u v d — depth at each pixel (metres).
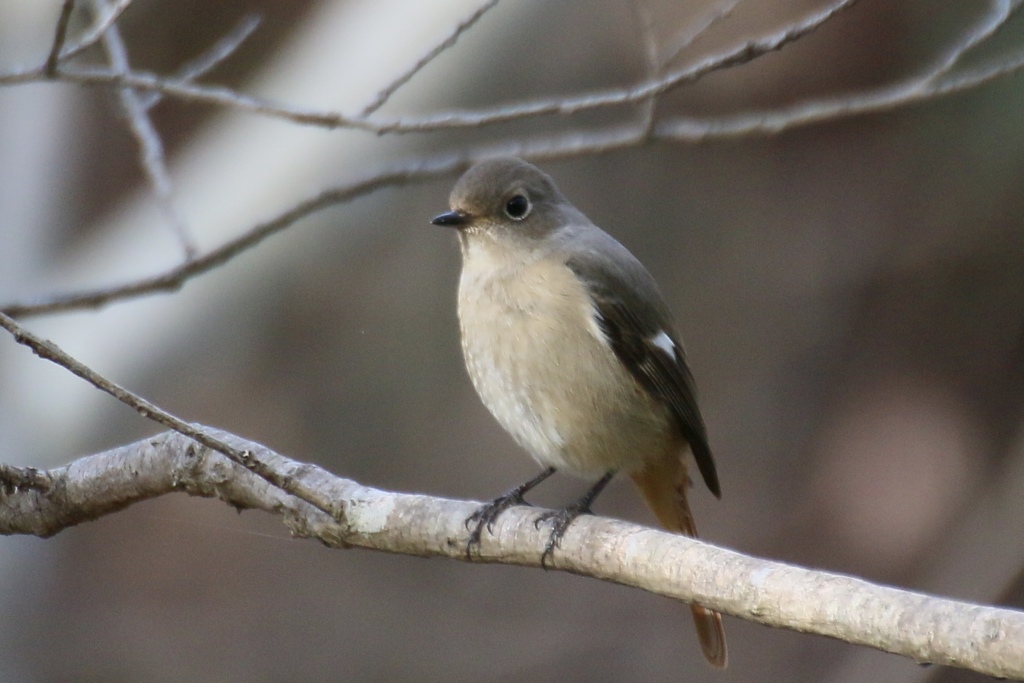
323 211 12.21
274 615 13.20
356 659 12.91
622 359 7.75
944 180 13.86
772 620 5.30
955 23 12.95
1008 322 13.55
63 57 7.71
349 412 13.33
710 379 14.01
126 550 13.28
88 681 12.56
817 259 14.19
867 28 13.14
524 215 7.88
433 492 13.43
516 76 12.74
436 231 13.14
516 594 13.22
